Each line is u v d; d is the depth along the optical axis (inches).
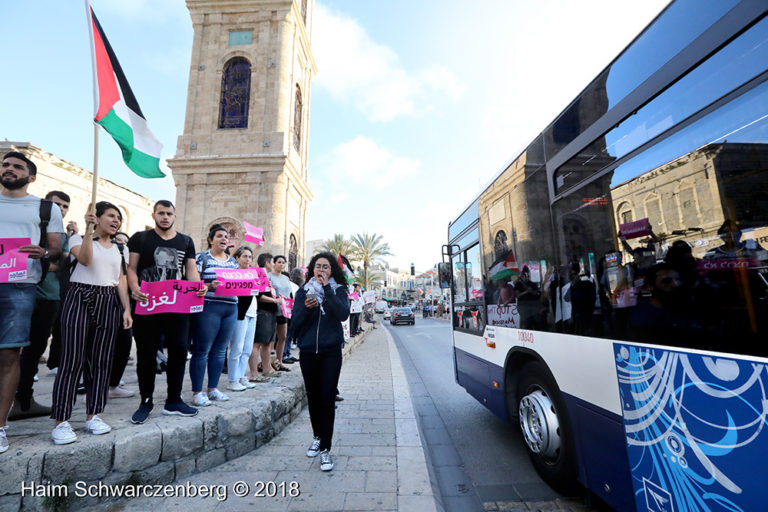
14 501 90.7
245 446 138.7
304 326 133.2
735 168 62.4
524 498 119.0
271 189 670.5
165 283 128.0
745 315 59.7
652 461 75.7
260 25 732.0
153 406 145.7
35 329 130.7
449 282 232.7
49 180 610.5
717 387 62.1
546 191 118.8
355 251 1617.9
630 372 82.4
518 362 146.2
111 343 116.8
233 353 175.5
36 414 130.4
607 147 92.1
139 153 141.0
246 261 189.6
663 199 75.7
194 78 721.6
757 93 59.3
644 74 80.3
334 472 122.3
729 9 62.9
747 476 56.6
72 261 114.7
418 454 137.3
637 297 81.4
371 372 314.7
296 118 811.4
